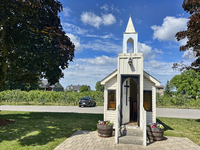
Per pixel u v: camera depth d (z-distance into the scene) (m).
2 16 8.30
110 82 9.61
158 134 7.86
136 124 9.08
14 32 9.70
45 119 12.95
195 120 13.91
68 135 8.48
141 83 8.66
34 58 8.78
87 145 6.95
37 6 8.91
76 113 16.83
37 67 8.98
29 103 31.23
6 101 31.28
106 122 8.69
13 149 6.42
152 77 9.27
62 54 10.46
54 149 6.42
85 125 11.04
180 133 9.46
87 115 15.55
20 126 10.24
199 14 11.07
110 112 9.41
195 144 7.42
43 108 22.52
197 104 26.20
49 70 10.80
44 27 10.40
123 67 8.91
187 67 13.40
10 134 8.44
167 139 8.19
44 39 9.66
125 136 7.73
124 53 8.96
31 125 10.61
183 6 11.99
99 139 7.87
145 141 7.16
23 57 8.94
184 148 6.83
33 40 9.08
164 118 14.71
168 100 28.73
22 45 8.77
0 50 11.49
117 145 7.05
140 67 8.77
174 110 22.44
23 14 9.61
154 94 9.34
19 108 21.77
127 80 9.84
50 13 11.27
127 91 9.83
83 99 25.06
